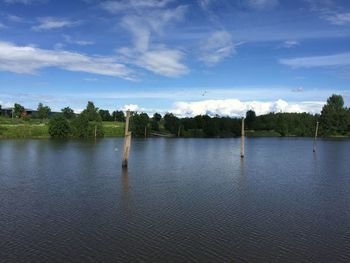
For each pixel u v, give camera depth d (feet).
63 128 564.30
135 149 392.68
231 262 80.12
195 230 100.32
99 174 198.29
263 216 115.14
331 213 119.85
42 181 173.68
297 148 441.27
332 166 252.01
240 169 230.48
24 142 453.99
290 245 90.17
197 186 165.48
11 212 117.08
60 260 80.02
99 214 115.65
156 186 164.25
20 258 80.79
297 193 151.94
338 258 83.05
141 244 89.61
